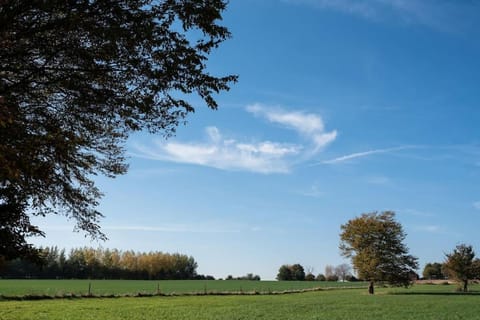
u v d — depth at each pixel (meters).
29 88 10.56
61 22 9.52
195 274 170.25
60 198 12.92
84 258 148.12
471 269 87.38
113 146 13.21
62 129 11.16
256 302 54.44
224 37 11.02
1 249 11.00
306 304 52.12
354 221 82.31
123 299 54.91
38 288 82.81
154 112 11.42
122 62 10.53
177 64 10.71
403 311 44.44
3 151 9.11
